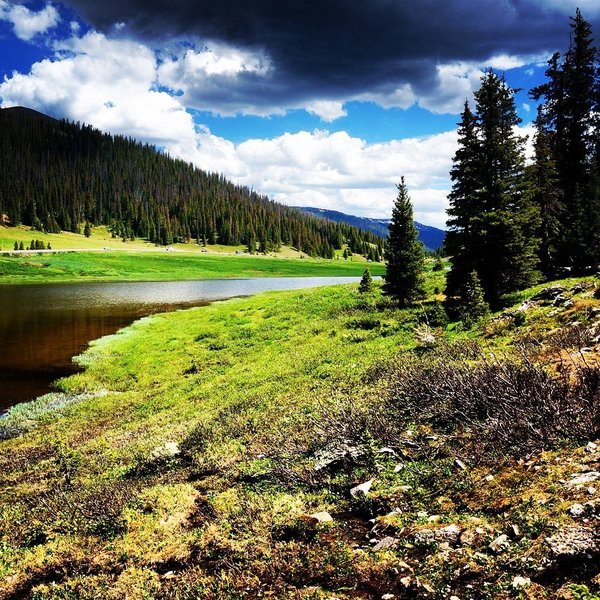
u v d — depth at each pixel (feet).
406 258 113.29
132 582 22.25
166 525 27.94
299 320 128.67
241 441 45.03
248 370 83.76
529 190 92.89
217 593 19.69
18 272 351.67
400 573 17.46
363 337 89.04
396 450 31.71
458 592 15.23
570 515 16.79
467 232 95.76
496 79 93.25
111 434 59.62
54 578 25.16
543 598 13.37
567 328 49.73
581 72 119.75
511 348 50.19
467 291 78.43
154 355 110.52
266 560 21.48
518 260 89.86
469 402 32.30
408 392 40.98
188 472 39.52
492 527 18.31
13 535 32.45
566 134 123.03
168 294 258.37
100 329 147.02
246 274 450.71
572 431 23.94
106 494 34.63
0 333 138.62
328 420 37.88
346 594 17.24
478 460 25.64
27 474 49.14
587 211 109.91
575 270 109.29
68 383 89.61
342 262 624.18
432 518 21.03
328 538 22.40
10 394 83.71
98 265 412.57
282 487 30.78
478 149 93.40
